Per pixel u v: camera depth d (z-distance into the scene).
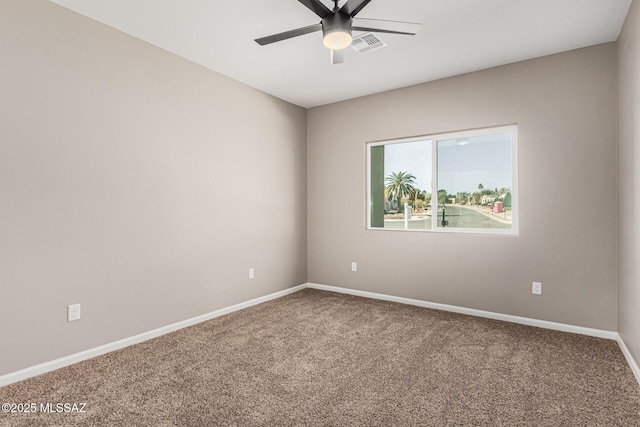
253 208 3.99
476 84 3.53
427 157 3.97
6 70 2.16
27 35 2.24
